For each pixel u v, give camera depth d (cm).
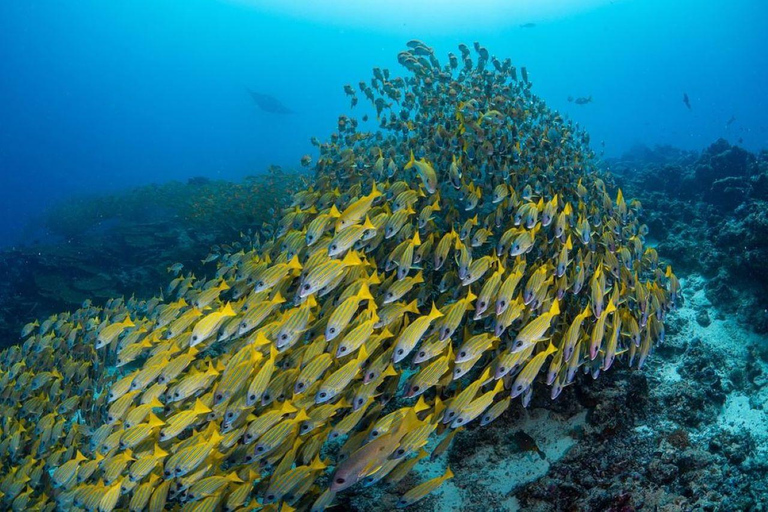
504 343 210
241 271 262
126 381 204
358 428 188
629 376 232
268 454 174
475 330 235
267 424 164
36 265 519
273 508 163
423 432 151
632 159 1162
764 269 306
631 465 202
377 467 142
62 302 474
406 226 237
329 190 313
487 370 164
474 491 205
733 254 345
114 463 181
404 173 320
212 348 298
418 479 213
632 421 223
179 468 165
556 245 235
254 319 196
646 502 184
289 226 281
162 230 607
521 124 333
